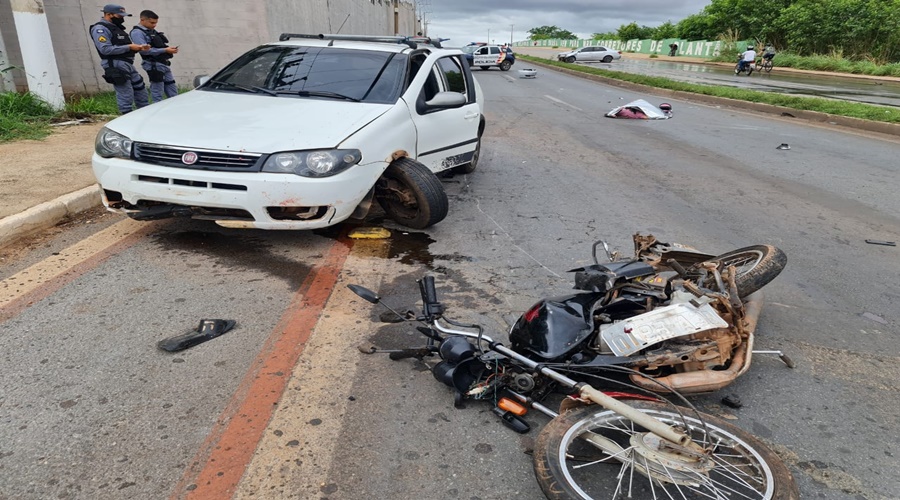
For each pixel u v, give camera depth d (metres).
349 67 5.61
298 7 17.34
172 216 4.45
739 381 3.22
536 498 2.36
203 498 2.28
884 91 23.31
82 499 2.24
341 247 4.96
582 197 6.91
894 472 2.57
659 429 2.16
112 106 11.09
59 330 3.42
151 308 3.73
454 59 6.97
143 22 9.38
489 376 2.88
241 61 6.00
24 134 8.21
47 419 2.66
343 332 3.57
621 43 73.56
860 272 4.88
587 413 2.41
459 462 2.54
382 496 2.34
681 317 2.81
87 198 5.57
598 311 3.04
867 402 3.08
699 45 52.22
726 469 2.26
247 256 4.66
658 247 4.11
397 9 39.94
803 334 3.79
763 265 3.70
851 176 8.44
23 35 9.48
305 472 2.44
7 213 4.88
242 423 2.71
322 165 4.31
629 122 13.59
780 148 10.51
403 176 5.07
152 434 2.60
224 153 4.22
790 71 36.12
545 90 21.77
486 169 8.25
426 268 4.62
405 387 3.05
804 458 2.63
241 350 3.30
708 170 8.62
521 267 4.71
